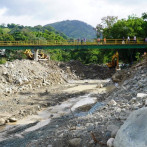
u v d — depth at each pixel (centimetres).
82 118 1220
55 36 11906
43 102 2431
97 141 823
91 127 964
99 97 2466
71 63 5406
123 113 1063
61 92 3064
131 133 659
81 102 2344
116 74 3322
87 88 3391
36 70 4131
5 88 2950
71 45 4638
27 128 1611
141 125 682
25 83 3397
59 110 2120
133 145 611
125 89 1927
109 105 1407
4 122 1752
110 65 5331
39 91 3122
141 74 2289
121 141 650
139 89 1759
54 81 3981
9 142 1307
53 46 4712
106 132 872
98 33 6469
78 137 905
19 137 1396
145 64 2695
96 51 7581
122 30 5388
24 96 2744
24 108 2164
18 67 3812
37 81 3628
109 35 5741
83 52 7638
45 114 2008
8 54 6425
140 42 4712
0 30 11306
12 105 2273
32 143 1034
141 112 736
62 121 1648
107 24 6281
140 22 5538
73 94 2867
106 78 4822
